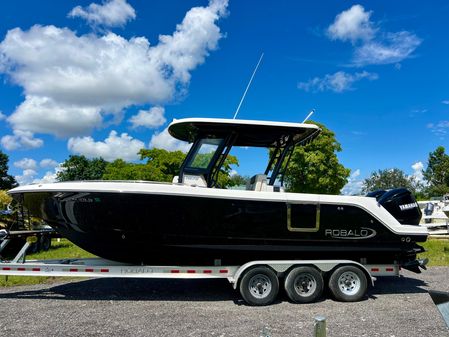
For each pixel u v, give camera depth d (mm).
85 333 4902
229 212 6527
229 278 6629
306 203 6785
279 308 6254
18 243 10172
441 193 44188
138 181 6531
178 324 5316
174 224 6445
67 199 6418
